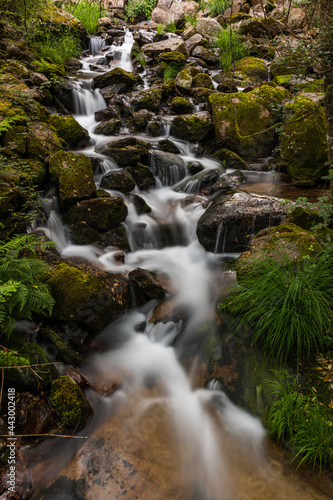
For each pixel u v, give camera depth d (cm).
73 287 393
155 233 579
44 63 878
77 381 356
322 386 332
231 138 785
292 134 691
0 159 479
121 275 466
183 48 1134
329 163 447
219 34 1236
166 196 669
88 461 305
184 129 793
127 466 303
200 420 343
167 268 525
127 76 926
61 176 521
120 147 697
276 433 317
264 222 520
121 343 418
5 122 466
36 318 393
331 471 288
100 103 878
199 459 311
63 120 688
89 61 1108
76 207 517
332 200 468
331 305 367
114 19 1423
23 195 473
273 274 384
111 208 521
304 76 471
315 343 351
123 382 378
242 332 384
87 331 408
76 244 519
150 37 1291
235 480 294
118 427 336
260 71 1023
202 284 489
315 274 375
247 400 347
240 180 666
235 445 320
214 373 375
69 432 326
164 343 423
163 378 385
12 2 872
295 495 279
